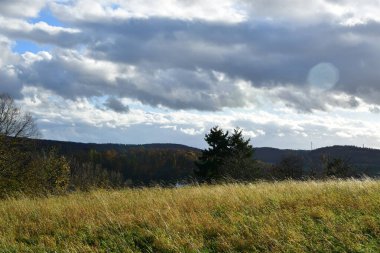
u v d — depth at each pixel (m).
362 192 11.13
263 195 11.48
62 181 42.50
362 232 7.88
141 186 16.38
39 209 11.96
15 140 31.64
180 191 14.04
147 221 9.32
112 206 11.57
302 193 11.61
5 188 26.52
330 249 7.14
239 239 7.80
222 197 11.56
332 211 9.39
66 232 9.26
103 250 7.85
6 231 9.81
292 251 7.15
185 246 7.79
